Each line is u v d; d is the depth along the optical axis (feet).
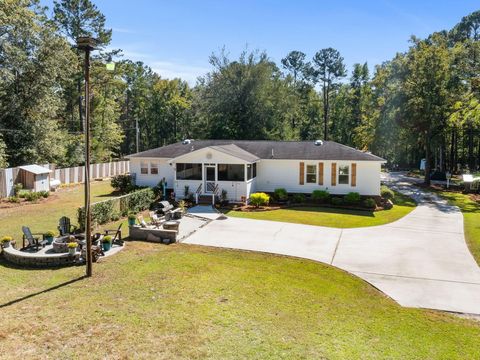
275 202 82.17
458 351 23.93
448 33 160.35
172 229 52.29
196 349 22.99
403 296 33.63
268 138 155.02
